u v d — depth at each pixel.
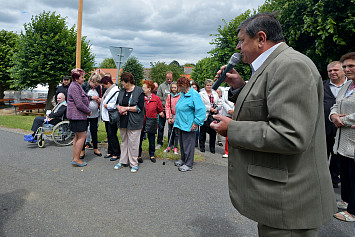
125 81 4.27
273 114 1.09
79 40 7.09
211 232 2.53
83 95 4.41
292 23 8.16
